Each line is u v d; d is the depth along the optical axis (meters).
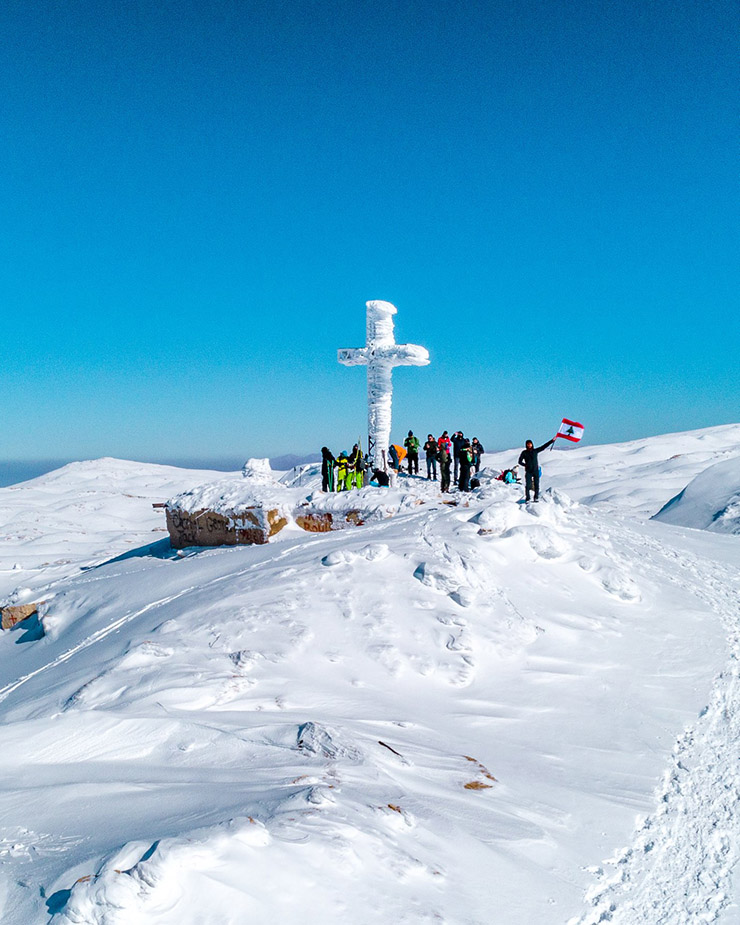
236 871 4.03
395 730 8.31
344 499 19.12
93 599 15.55
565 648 11.62
